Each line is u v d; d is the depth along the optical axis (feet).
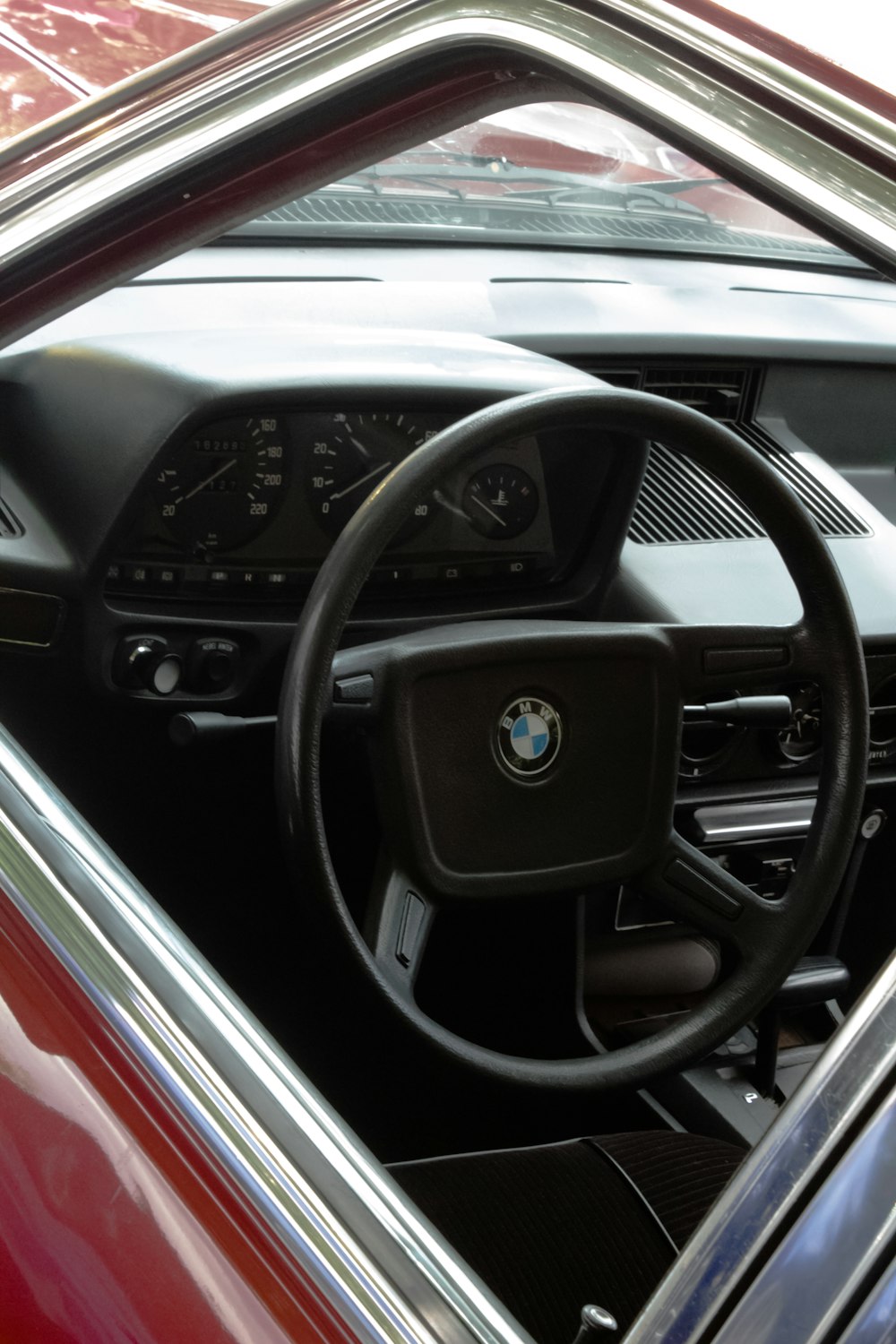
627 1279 3.63
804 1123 1.70
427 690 3.67
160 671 5.17
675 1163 4.09
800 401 7.62
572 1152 4.12
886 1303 1.55
